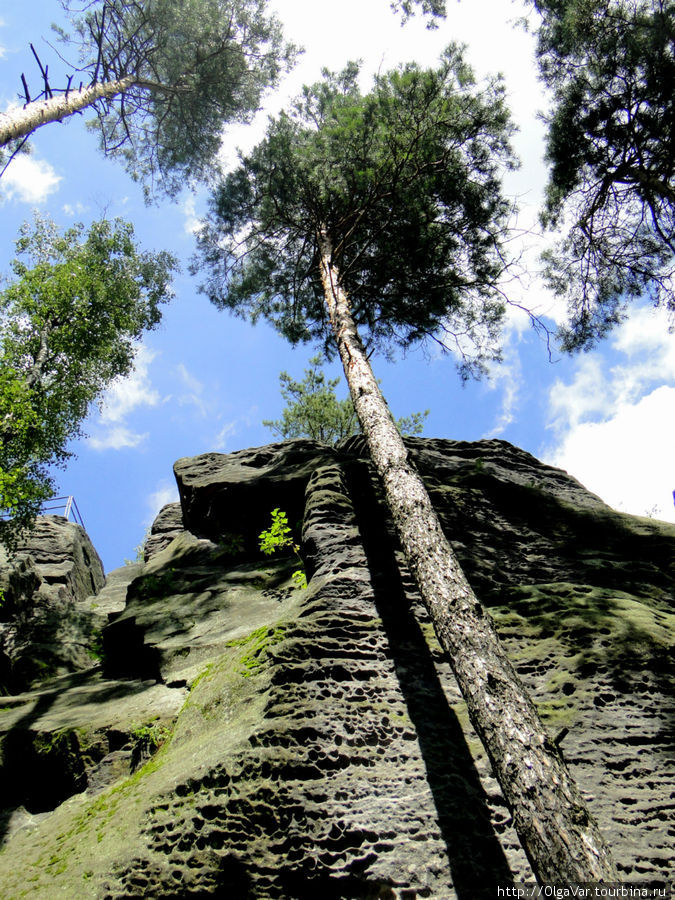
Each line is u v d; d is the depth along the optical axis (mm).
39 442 12938
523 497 8391
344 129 9414
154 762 4895
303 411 19000
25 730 5973
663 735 4121
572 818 2785
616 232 10453
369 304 11047
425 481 8492
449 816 3619
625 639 4965
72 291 14531
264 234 11570
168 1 12789
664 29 8703
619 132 9617
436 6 9398
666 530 7633
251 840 3535
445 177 9930
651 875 3221
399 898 3232
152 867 3502
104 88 11852
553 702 4504
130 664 7723
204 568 9398
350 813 3631
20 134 8727
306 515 7141
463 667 3664
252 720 4535
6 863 4137
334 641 5016
